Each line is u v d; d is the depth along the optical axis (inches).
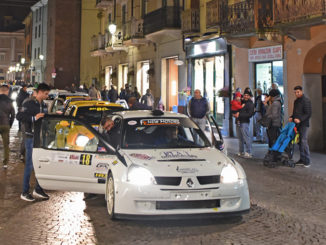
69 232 226.2
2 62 3907.5
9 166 428.1
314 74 572.4
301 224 244.2
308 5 511.2
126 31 1157.1
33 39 2657.5
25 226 236.5
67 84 1895.9
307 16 515.2
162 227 234.5
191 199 223.8
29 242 210.7
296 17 529.0
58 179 267.9
